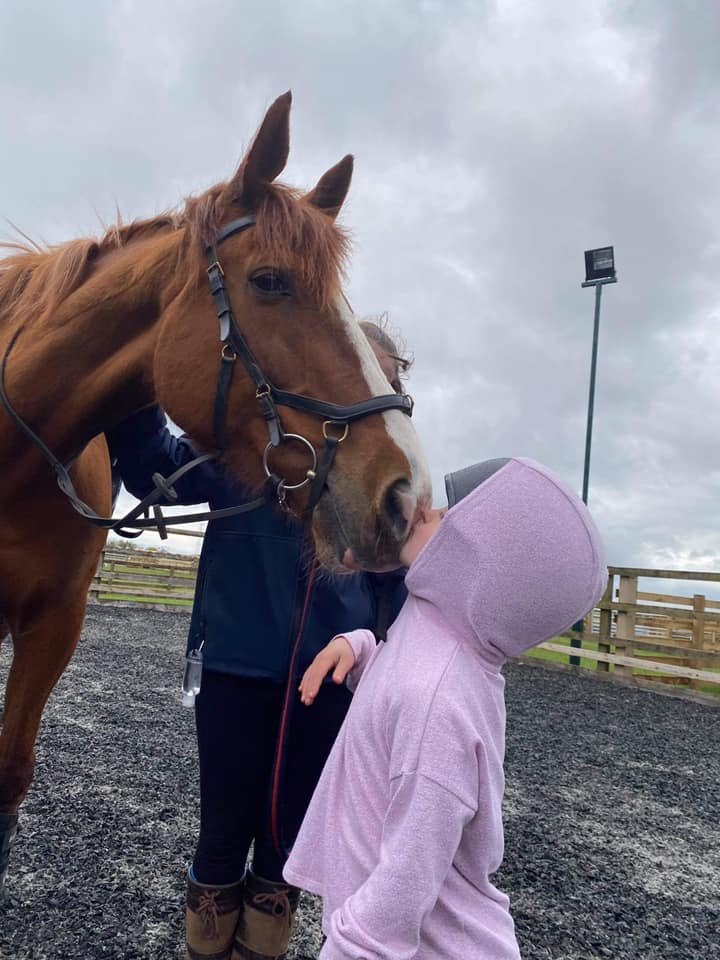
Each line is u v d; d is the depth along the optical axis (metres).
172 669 6.60
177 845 2.69
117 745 4.03
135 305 1.60
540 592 0.92
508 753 4.69
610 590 8.77
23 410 1.67
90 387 1.64
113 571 11.58
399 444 1.33
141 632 8.88
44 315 1.69
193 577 12.55
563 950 2.20
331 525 1.35
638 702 7.17
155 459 1.78
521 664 9.41
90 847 2.58
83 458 1.96
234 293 1.44
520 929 2.30
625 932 2.37
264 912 1.42
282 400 1.39
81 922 2.06
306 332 1.40
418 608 1.06
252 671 1.43
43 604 1.94
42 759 3.62
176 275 1.53
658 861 3.04
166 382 1.49
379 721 0.98
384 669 1.03
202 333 1.46
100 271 1.68
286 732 1.40
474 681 0.96
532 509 0.93
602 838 3.26
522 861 2.88
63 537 1.87
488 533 0.94
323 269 1.40
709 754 5.16
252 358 1.42
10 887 2.22
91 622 9.34
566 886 2.68
